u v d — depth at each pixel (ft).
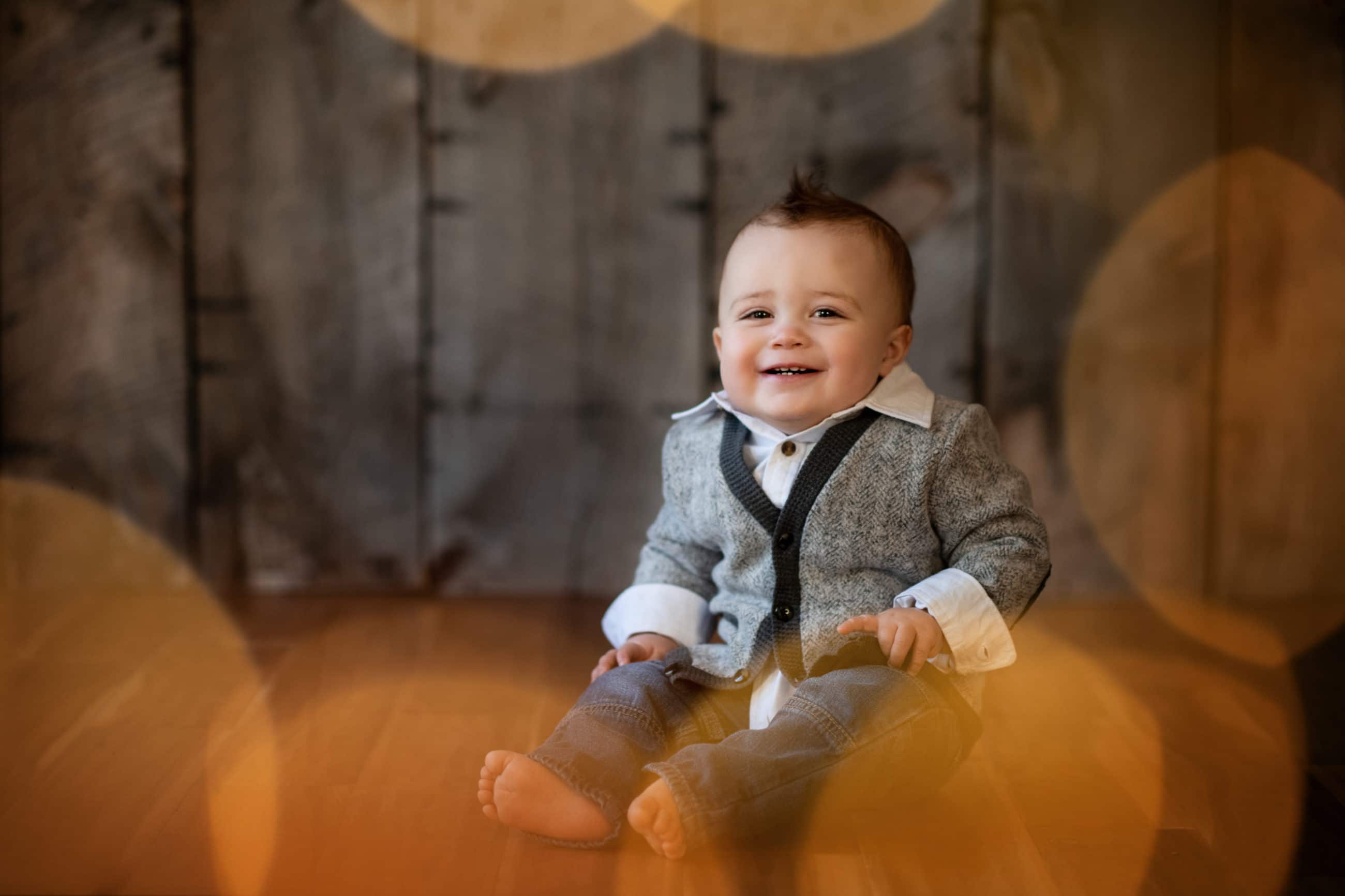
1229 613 6.63
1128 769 4.67
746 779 3.84
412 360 6.89
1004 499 4.36
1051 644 6.16
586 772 3.96
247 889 3.73
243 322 6.85
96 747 4.84
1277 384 6.81
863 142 6.73
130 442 6.91
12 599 6.81
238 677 5.68
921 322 6.81
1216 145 6.69
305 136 6.73
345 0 6.66
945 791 4.46
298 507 6.98
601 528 7.00
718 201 6.79
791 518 4.35
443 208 6.79
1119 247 6.76
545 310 6.86
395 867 3.87
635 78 6.72
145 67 6.68
